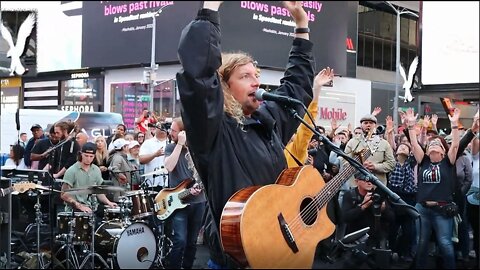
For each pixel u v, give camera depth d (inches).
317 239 77.0
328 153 112.7
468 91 159.6
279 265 72.1
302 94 91.4
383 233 111.0
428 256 137.9
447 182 145.8
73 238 183.3
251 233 69.7
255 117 81.8
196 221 181.5
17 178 196.5
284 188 75.7
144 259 189.6
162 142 211.5
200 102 68.9
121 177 205.8
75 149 204.8
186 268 178.7
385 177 139.3
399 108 172.1
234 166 75.0
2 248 176.2
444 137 158.2
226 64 80.0
